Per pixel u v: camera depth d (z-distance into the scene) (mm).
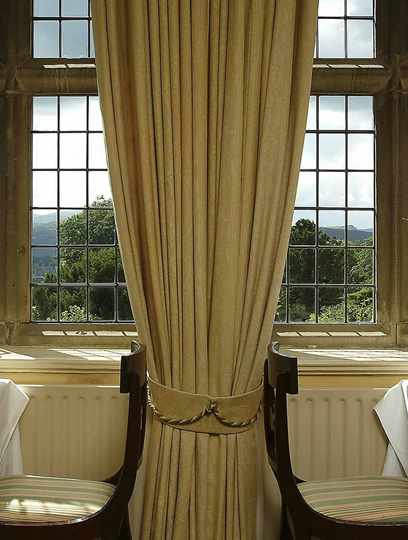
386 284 2750
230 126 2365
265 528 2480
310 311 2771
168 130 2365
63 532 1787
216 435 2369
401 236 2719
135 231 2438
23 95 2732
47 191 2766
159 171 2377
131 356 1867
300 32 2420
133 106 2416
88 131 2768
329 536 1842
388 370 2518
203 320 2361
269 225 2387
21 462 2387
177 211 2379
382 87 2736
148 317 2439
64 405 2432
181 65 2385
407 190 2715
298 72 2414
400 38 2732
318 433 2428
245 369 2369
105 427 2428
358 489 2053
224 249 2355
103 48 2381
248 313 2383
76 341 2723
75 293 2770
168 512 2361
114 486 2092
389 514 1909
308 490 2037
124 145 2400
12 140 2732
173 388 2363
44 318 2764
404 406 2334
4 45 2732
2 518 1849
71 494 1986
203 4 2387
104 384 2529
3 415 2314
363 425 2434
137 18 2369
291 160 2414
